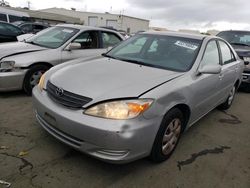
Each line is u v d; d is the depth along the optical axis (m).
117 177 2.94
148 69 3.53
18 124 3.94
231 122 5.06
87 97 2.81
